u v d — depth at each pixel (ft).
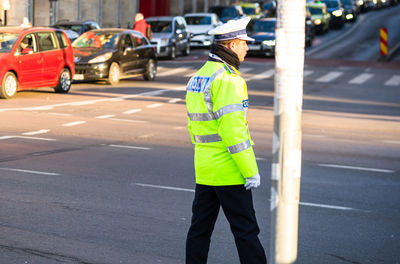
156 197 52.24
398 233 44.60
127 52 154.61
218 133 30.73
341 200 53.11
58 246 39.75
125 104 115.24
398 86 163.53
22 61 120.26
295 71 22.79
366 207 51.16
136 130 86.38
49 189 53.83
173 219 46.16
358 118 108.17
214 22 264.72
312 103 128.88
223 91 30.27
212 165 31.27
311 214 48.67
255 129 92.12
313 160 70.28
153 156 69.51
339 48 266.16
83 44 153.17
